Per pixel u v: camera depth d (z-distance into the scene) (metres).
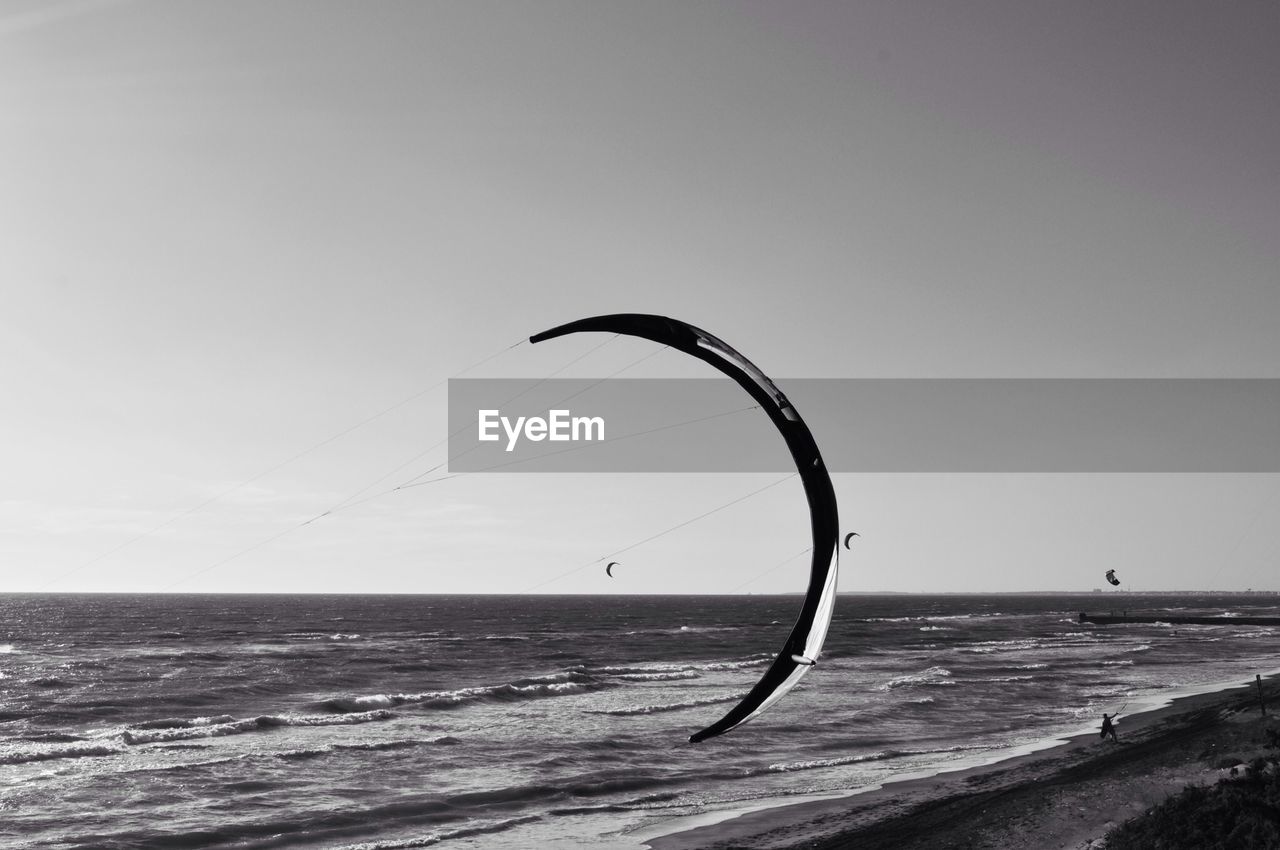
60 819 24.88
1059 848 20.47
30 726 41.50
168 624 129.50
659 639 102.31
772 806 25.92
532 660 74.44
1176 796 18.98
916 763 32.03
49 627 119.88
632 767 31.48
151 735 38.00
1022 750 34.31
